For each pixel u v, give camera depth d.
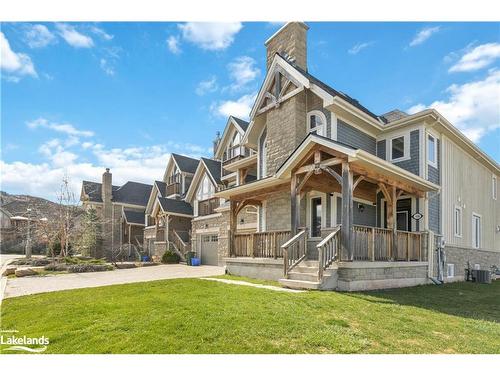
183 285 8.69
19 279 11.49
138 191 34.50
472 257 15.11
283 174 10.22
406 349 4.32
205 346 4.28
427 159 12.29
